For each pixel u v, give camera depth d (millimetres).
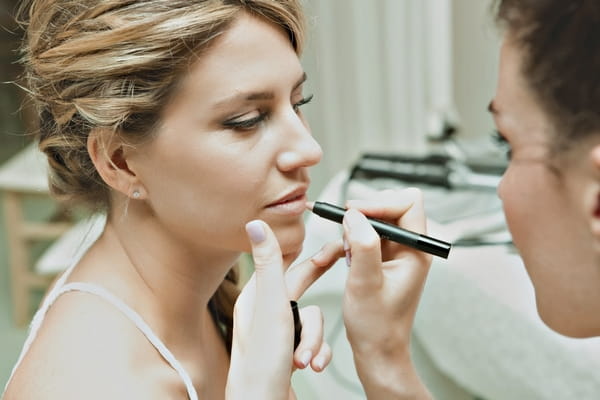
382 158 1354
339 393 1148
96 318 651
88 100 611
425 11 1735
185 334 736
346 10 1743
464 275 1040
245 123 612
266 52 605
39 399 589
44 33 644
